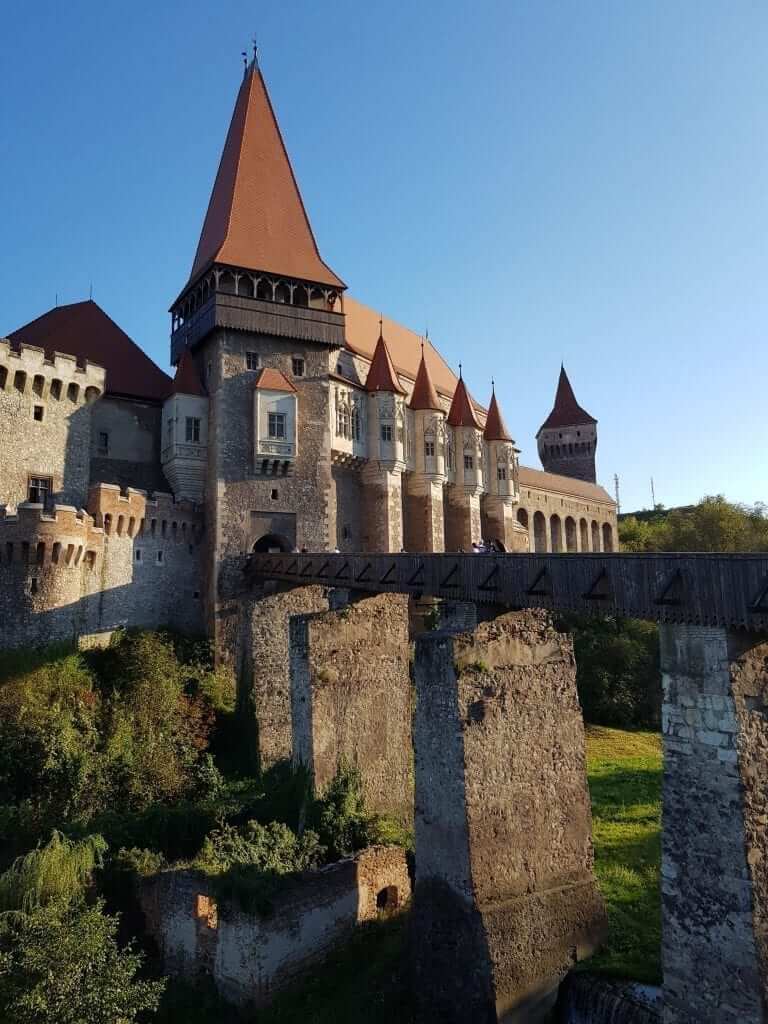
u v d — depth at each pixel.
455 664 17.55
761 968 12.52
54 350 43.34
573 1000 16.64
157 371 47.09
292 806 24.20
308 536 43.56
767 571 12.94
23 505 32.62
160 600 39.38
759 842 13.05
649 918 19.09
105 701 31.53
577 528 87.06
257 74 51.91
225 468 41.84
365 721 25.58
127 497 38.06
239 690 36.72
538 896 17.50
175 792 27.08
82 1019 14.75
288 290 45.69
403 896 20.91
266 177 48.69
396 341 62.31
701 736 13.80
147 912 20.66
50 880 19.08
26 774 25.78
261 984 17.39
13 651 31.47
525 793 18.02
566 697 19.42
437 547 53.16
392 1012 17.03
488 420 63.66
